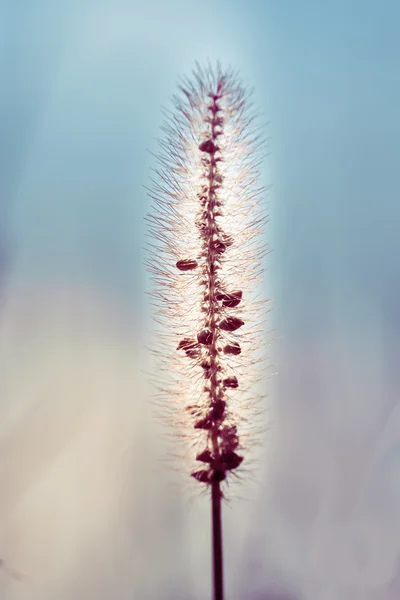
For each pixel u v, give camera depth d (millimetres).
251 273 182
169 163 181
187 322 181
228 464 173
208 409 176
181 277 181
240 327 179
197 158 178
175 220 182
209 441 176
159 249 183
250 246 182
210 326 177
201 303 179
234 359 179
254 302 183
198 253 179
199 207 178
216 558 170
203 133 178
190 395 181
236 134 179
